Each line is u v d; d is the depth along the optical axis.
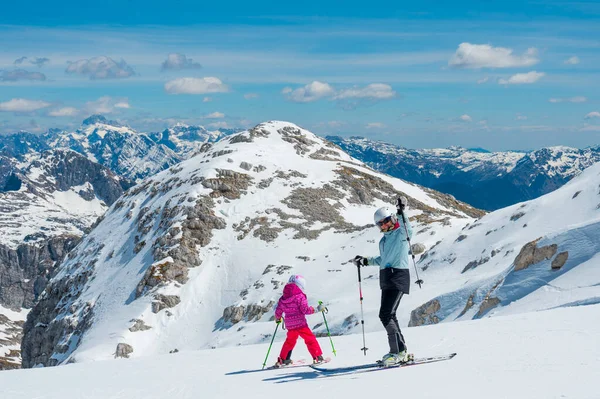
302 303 12.23
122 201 159.62
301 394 8.45
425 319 44.94
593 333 10.99
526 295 33.31
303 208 127.25
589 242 33.09
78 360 86.56
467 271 59.22
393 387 8.12
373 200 141.25
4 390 11.97
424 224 96.31
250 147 163.62
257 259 108.00
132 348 90.06
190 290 103.19
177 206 127.19
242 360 14.64
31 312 136.12
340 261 96.38
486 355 10.02
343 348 14.80
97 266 128.88
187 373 12.66
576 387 6.81
